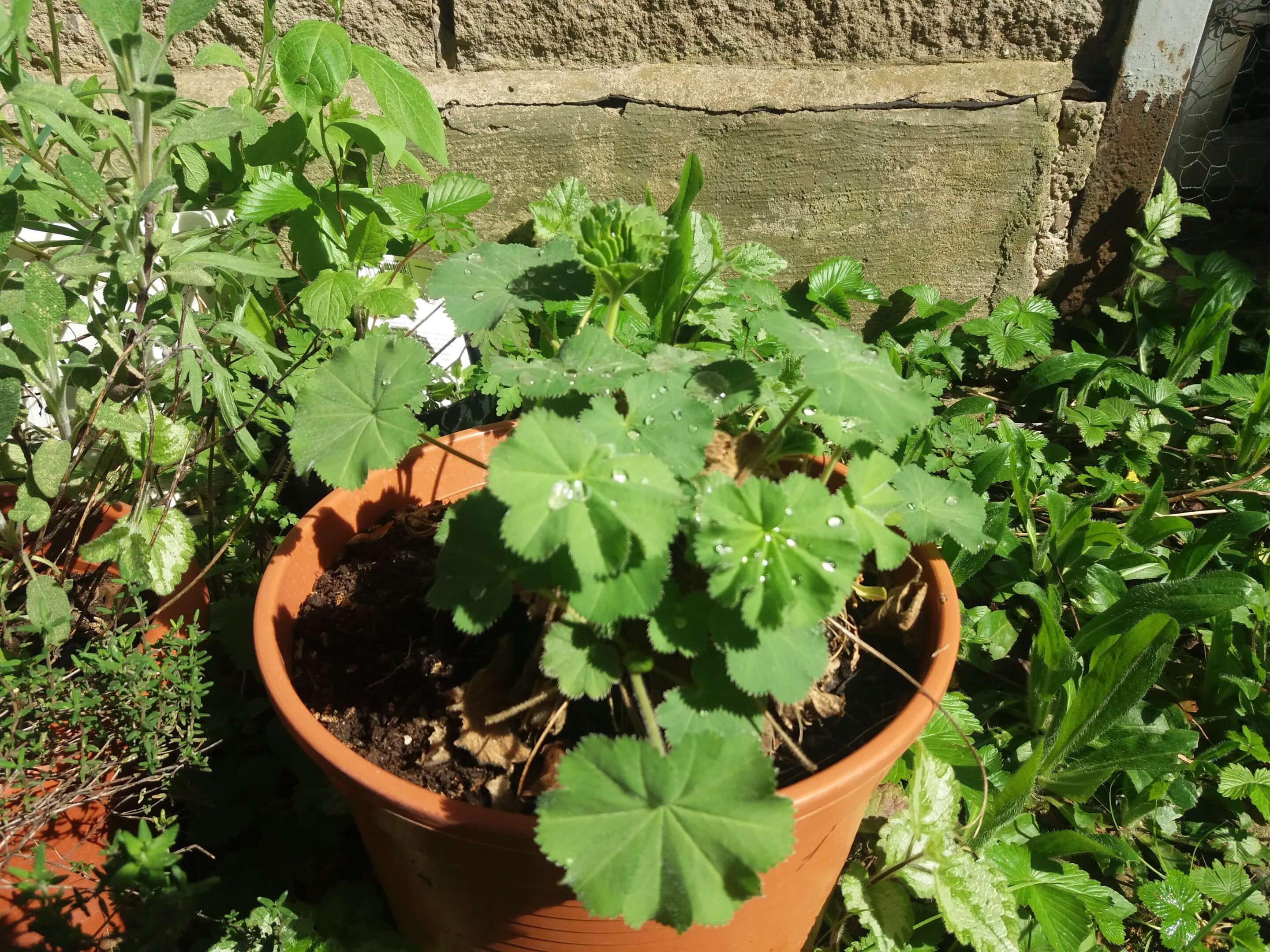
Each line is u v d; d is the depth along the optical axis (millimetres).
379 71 1801
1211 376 2580
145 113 1331
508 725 1201
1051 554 2025
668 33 2371
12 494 1562
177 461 1463
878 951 1428
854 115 2447
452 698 1243
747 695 1083
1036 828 1622
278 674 1165
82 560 1569
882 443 1245
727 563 981
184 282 1329
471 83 2367
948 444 2090
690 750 958
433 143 1880
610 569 933
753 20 2371
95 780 1236
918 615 1335
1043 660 1721
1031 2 2377
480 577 1109
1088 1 2379
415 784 1175
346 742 1229
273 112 2240
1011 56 2484
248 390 1759
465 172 2406
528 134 2406
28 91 1220
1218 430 2527
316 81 1722
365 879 1543
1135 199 2695
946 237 2705
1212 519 2213
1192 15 2354
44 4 2158
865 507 1169
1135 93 2486
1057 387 2621
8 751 1195
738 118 2428
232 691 1639
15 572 1449
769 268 2412
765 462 1308
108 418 1287
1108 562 1976
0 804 1175
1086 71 2506
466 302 1233
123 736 1295
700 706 1068
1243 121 2875
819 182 2559
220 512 1841
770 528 1009
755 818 932
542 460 952
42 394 1410
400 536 1504
